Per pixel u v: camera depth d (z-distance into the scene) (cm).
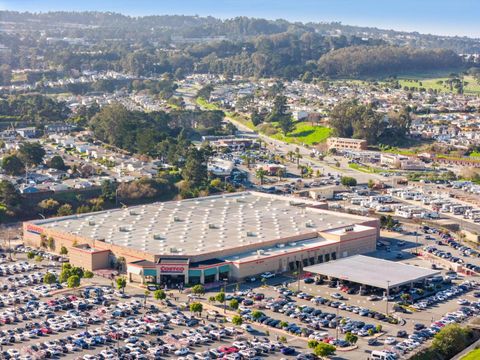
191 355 15812
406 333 17300
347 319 18150
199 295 19862
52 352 15788
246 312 18512
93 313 18325
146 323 17538
